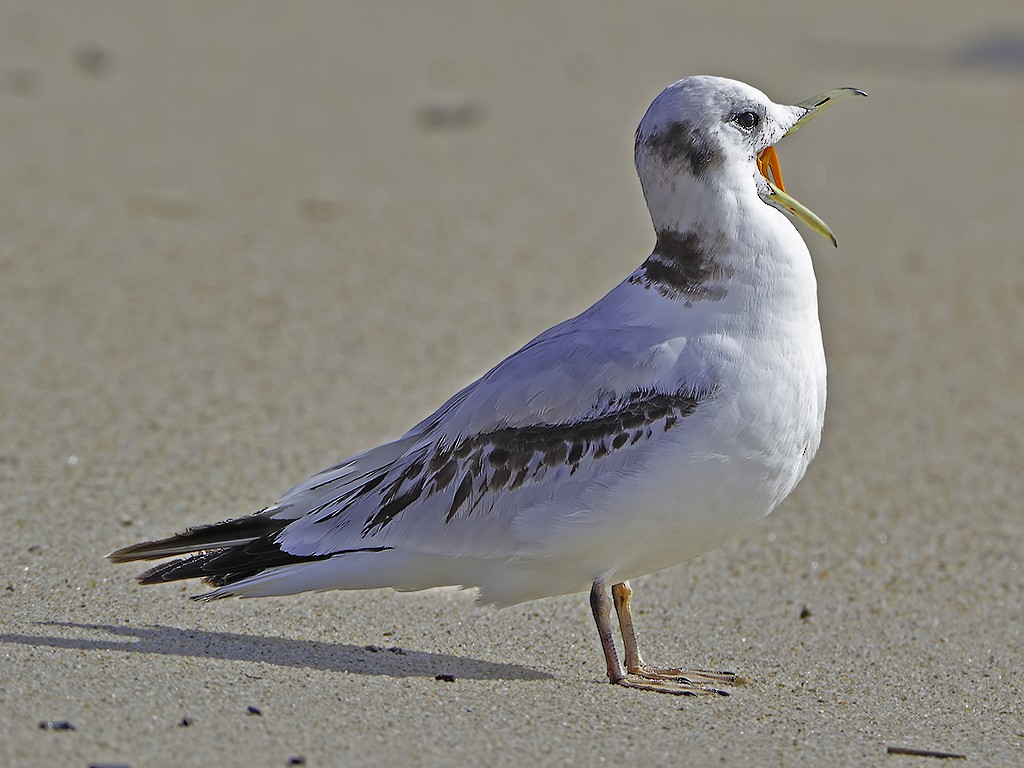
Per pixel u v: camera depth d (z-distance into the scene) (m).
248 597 9.32
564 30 36.66
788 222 9.21
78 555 10.91
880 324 18.42
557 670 9.43
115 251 19.61
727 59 33.31
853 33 37.00
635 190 23.92
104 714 7.69
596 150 26.22
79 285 18.25
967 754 8.27
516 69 32.38
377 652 9.40
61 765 7.09
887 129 28.22
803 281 9.00
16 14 35.31
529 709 8.41
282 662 8.92
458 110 27.89
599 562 8.93
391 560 9.12
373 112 28.31
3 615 9.51
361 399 15.14
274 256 19.86
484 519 8.94
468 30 36.53
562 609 10.67
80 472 12.84
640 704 8.69
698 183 8.98
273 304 18.03
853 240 21.59
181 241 20.23
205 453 13.50
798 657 10.16
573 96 30.06
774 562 12.08
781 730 8.41
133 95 28.62
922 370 16.97
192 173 23.56
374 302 18.28
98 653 8.70
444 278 19.30
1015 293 19.53
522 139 26.83
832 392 16.31
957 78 32.59
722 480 8.71
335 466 9.58
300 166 24.38
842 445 14.90
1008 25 38.19
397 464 9.30
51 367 15.59
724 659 10.05
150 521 11.80
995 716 9.11
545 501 8.80
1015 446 14.90
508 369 9.16
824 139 27.44
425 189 23.48
